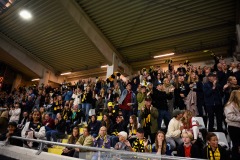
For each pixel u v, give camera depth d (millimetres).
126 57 11398
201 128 3816
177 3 7477
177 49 9859
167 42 9539
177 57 10391
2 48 10844
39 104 9062
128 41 10023
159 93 4551
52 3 8258
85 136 3932
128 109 5305
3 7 9094
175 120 3711
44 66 13469
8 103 11406
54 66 13766
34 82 15867
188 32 8695
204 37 8766
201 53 9711
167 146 3307
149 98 4219
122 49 10719
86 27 8711
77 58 12148
